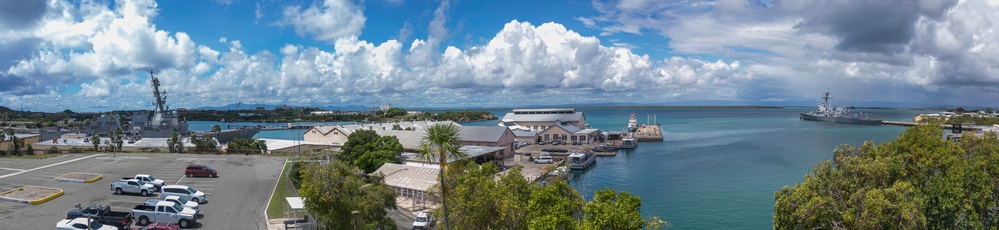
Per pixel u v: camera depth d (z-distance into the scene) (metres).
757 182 93.19
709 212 71.38
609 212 29.03
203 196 63.47
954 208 42.00
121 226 50.12
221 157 111.56
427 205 66.69
